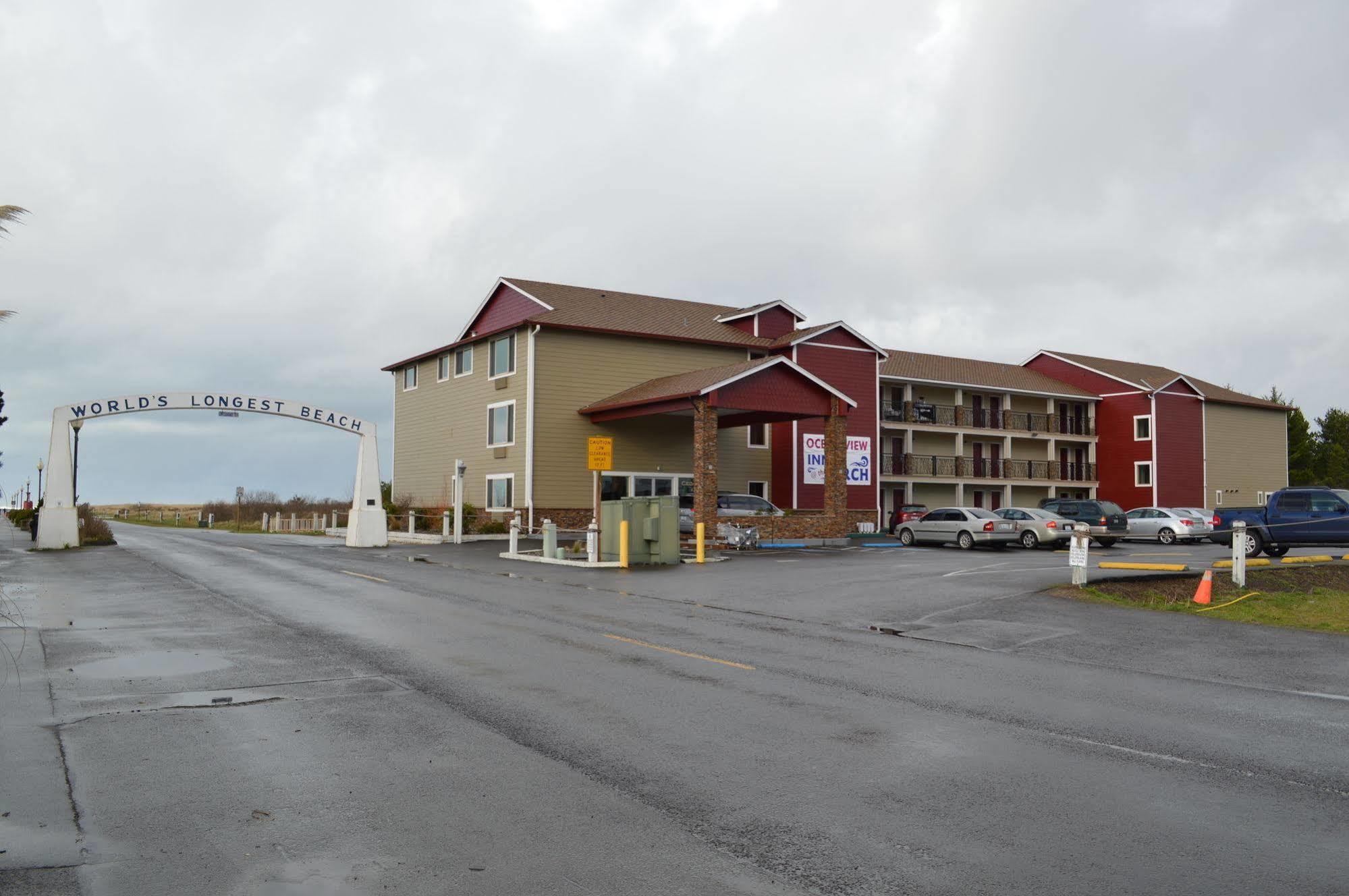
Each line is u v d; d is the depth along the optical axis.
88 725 7.21
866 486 41.34
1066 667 10.12
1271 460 57.12
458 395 40.66
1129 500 52.50
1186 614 14.18
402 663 9.77
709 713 7.74
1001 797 5.73
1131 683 9.28
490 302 39.47
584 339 36.19
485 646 10.88
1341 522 23.27
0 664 9.59
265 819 5.26
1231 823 5.32
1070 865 4.70
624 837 5.04
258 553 26.61
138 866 4.61
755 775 6.12
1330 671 10.03
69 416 28.58
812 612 14.34
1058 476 52.06
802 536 32.22
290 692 8.41
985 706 8.15
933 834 5.10
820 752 6.66
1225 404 54.72
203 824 5.17
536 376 35.12
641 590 17.16
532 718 7.53
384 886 4.39
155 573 19.89
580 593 16.53
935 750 6.73
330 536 40.72
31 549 28.42
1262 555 24.72
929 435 49.69
